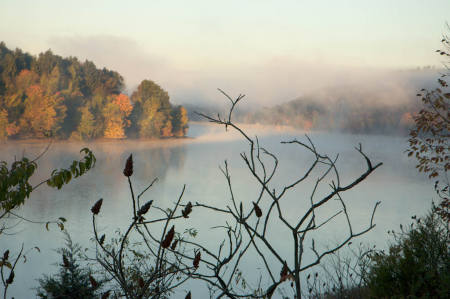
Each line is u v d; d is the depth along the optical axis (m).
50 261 23.92
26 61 143.00
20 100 111.12
